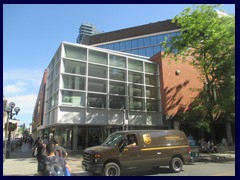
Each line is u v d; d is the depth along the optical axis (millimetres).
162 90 26234
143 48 52250
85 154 10797
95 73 22969
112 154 10391
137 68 25859
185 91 27359
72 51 22172
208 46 20922
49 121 24312
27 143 44562
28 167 13469
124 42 54500
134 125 24031
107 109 22703
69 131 22922
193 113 24484
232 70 20234
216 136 29938
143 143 11266
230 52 20547
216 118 27203
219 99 21000
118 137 11141
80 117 21266
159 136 11836
